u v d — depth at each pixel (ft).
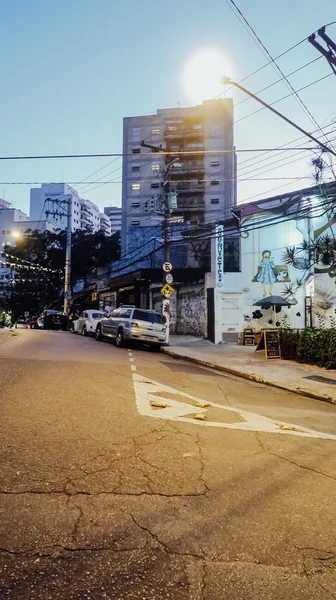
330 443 17.79
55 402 20.70
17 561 8.05
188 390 27.84
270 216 68.85
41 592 7.24
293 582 7.98
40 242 179.83
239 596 7.48
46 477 11.93
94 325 76.64
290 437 18.17
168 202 69.05
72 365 33.17
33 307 187.93
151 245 119.75
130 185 228.02
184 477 12.65
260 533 9.72
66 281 121.19
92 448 14.55
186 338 76.95
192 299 80.84
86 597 7.20
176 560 8.41
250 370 40.98
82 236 178.09
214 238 67.72
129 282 97.66
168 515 10.24
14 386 23.82
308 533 9.89
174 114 231.30
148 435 16.48
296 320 68.33
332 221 54.19
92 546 8.71
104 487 11.52
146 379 30.09
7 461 12.92
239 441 16.87
